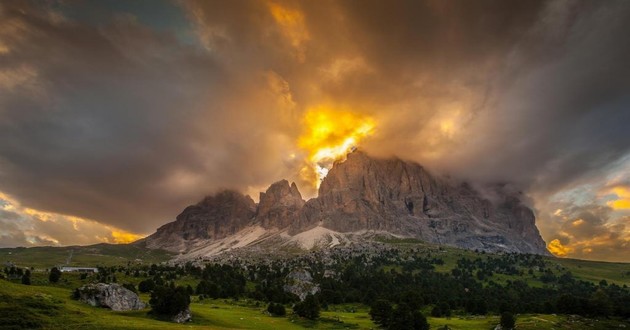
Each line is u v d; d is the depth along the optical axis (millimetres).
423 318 139250
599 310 180625
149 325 101625
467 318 183750
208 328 104500
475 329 148750
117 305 126500
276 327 132125
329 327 144000
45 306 103562
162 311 121938
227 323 126562
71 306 111062
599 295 193500
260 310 175000
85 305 120875
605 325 162375
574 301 187500
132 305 131375
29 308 99875
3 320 90062
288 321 148375
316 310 157000
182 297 123500
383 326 148250
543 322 157750
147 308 132625
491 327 153125
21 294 108188
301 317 157250
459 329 147125
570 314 184125
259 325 130750
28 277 185250
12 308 97125
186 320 121562
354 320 162750
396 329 136625
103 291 126938
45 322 93438
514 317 165875
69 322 95938
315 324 147125
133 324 100688
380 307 151750
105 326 94938
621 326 160250
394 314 140250
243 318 140625
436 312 194000
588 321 167375
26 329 88188
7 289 113312
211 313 142125
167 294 123062
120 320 104938
